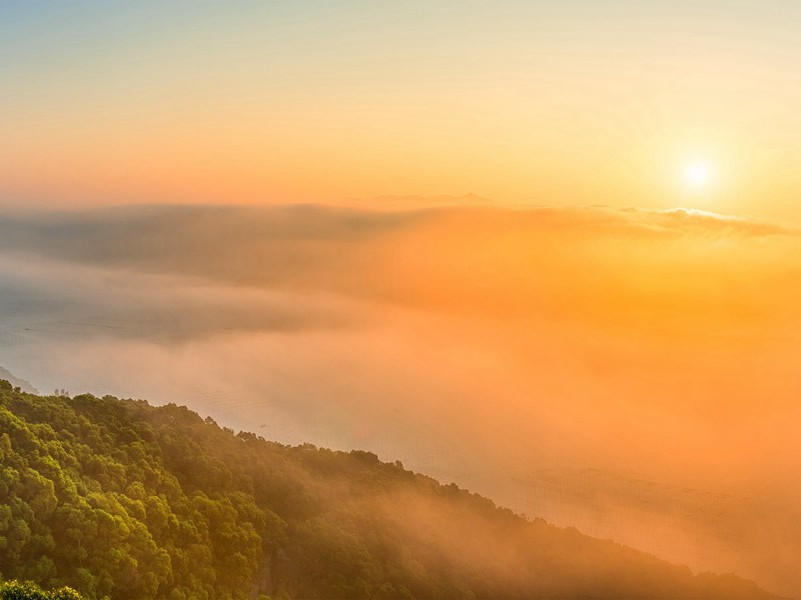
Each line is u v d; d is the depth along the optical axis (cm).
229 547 9006
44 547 7031
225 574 8844
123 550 7425
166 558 7794
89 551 7288
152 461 9725
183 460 10281
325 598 9656
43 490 7325
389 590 10050
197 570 8344
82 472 8531
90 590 7000
